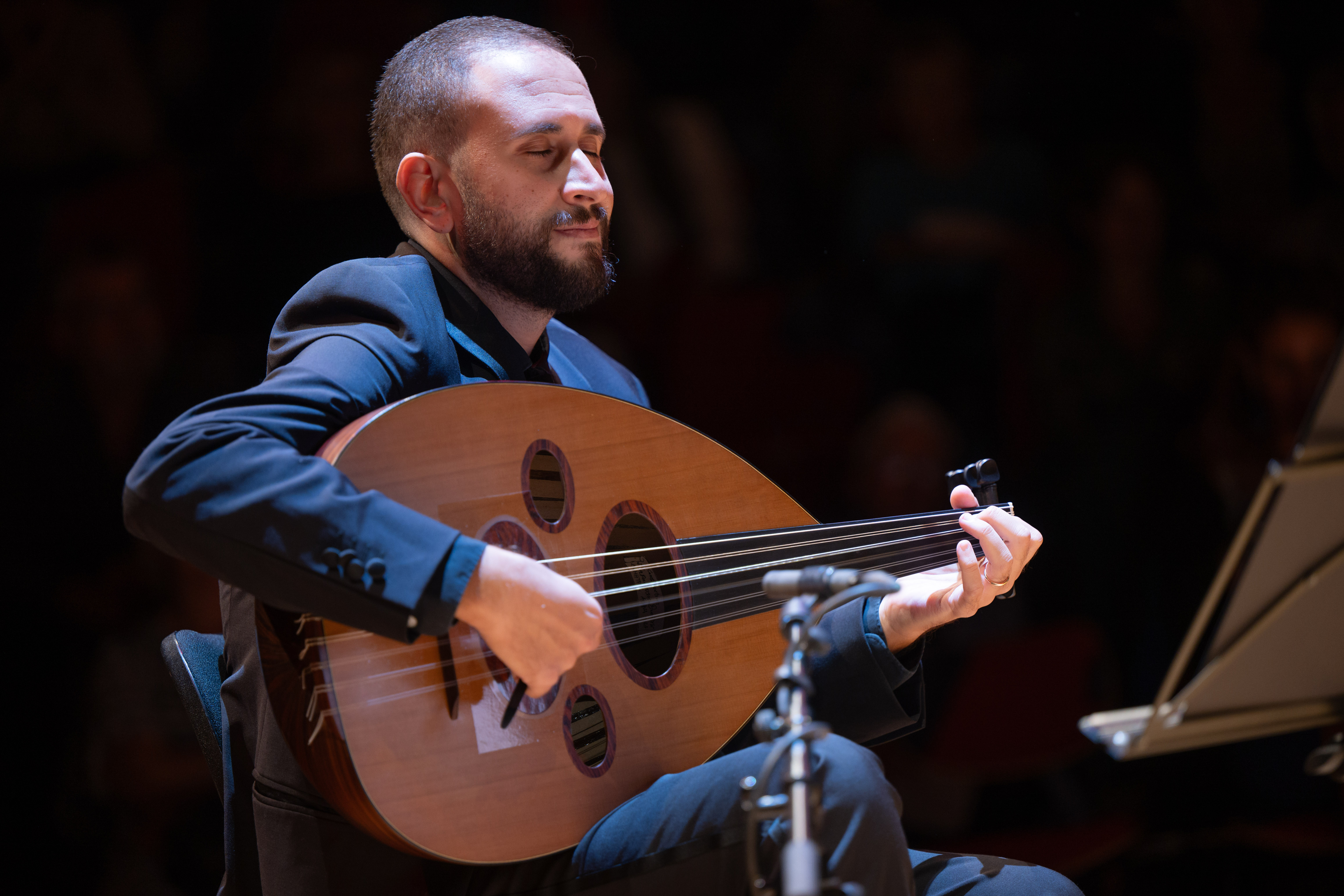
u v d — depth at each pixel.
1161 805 12.58
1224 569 4.70
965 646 13.55
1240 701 5.21
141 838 11.88
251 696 5.65
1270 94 17.66
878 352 16.16
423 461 5.34
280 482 4.78
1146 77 17.75
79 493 13.29
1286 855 11.39
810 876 3.73
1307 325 14.84
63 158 14.42
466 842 5.00
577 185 6.18
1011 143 17.02
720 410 16.03
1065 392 15.90
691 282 16.45
